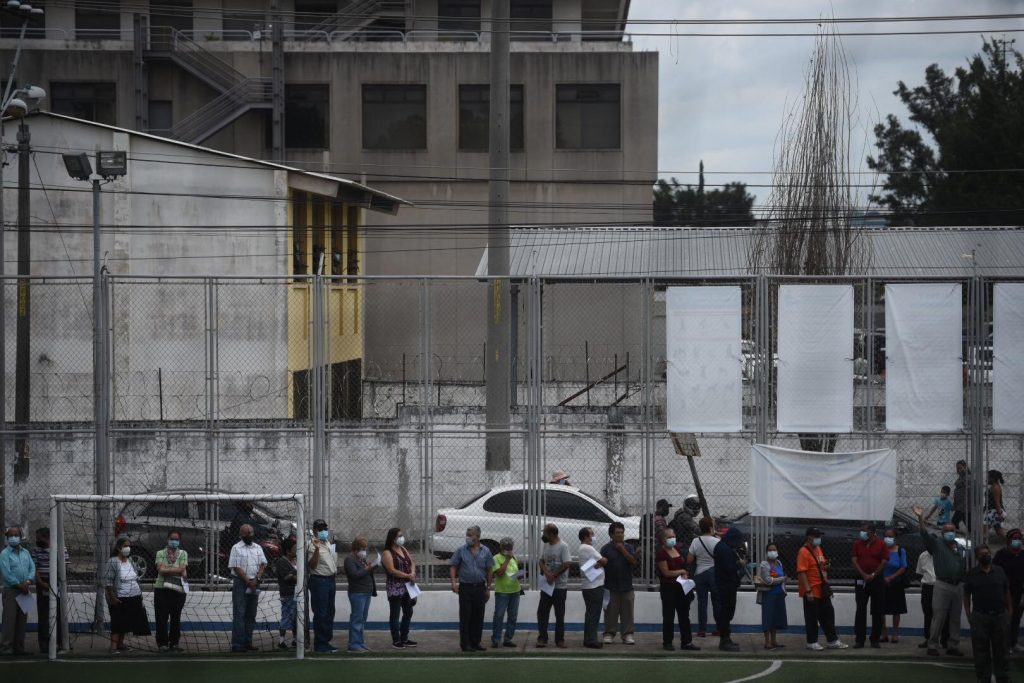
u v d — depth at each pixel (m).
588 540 27.38
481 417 36.22
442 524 32.88
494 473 34.06
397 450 34.12
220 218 47.97
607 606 28.00
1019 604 26.52
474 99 75.44
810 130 53.66
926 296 28.59
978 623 23.17
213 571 29.45
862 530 27.41
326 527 27.33
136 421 32.59
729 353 28.80
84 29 78.19
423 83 75.00
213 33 77.44
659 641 28.05
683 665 25.28
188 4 79.06
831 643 27.06
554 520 32.66
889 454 28.27
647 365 29.38
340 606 29.41
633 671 24.59
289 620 27.09
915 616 28.59
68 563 30.28
